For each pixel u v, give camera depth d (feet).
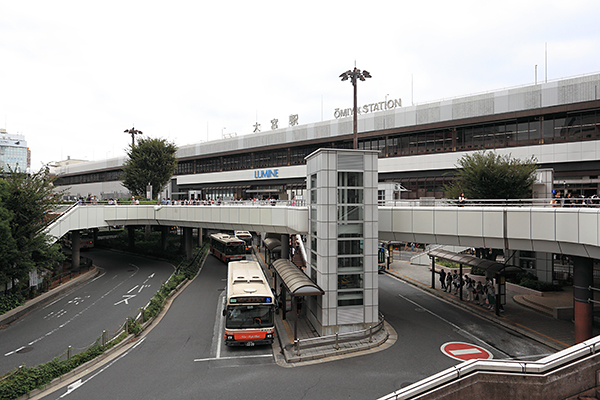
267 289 60.90
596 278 77.97
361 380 45.11
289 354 52.47
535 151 127.85
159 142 175.83
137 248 156.35
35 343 57.26
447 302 83.05
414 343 57.36
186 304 80.79
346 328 60.13
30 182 80.53
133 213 122.83
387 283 103.91
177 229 221.66
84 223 108.58
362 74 95.76
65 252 154.61
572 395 28.35
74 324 66.18
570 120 122.93
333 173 60.13
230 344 54.75
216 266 131.03
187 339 59.72
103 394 41.96
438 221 65.77
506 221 57.82
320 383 44.39
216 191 235.40
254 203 109.70
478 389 28.84
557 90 123.65
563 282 89.45
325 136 181.78
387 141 165.89
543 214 53.67
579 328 53.01
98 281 102.99
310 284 56.95
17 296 73.97
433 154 150.82
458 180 116.26
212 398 41.11
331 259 59.67
